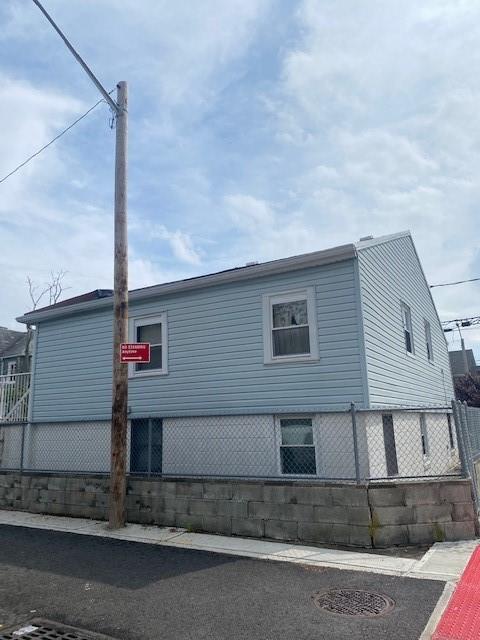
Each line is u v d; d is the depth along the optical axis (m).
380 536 6.61
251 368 10.30
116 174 8.95
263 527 7.29
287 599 4.84
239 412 10.27
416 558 6.02
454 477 7.11
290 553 6.45
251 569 5.83
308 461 9.41
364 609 4.52
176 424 10.97
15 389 14.41
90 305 12.73
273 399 9.93
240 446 10.12
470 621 4.15
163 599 4.93
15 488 10.06
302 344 9.84
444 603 4.57
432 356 15.97
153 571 5.82
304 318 9.90
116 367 8.41
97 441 12.01
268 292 10.31
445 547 6.38
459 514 6.76
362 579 5.35
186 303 11.39
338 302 9.50
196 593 5.07
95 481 9.05
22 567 6.11
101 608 4.74
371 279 10.20
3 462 13.14
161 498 8.21
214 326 10.92
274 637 4.04
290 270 10.03
